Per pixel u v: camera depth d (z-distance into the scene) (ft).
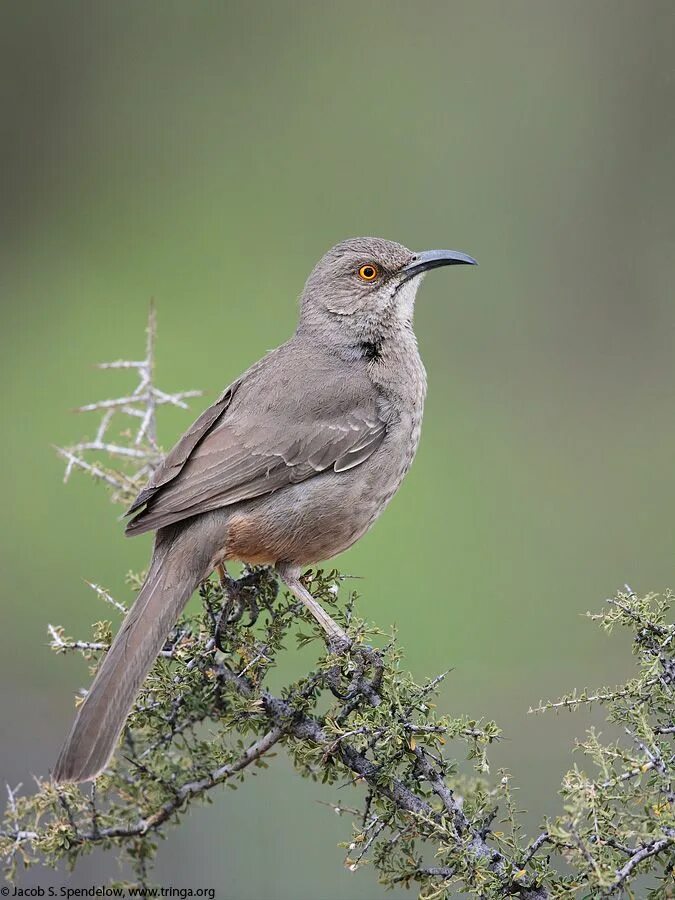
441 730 20.79
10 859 21.72
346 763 21.45
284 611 25.41
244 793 33.40
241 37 57.41
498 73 54.80
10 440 47.70
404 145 55.01
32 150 57.98
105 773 22.66
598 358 52.34
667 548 45.01
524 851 19.44
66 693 40.47
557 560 44.52
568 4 54.44
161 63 58.08
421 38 55.77
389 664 21.72
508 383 51.67
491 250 53.47
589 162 53.88
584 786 18.31
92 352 50.55
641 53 53.72
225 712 23.21
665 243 53.01
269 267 53.83
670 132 53.36
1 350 51.03
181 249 54.85
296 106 56.39
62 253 55.93
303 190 55.47
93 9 58.23
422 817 19.93
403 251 30.19
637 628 20.44
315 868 31.58
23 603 43.29
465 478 47.44
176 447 26.81
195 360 50.47
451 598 43.04
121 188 57.47
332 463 27.30
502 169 54.29
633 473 48.21
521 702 38.47
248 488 26.48
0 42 59.00
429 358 52.01
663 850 18.42
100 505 45.93
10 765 37.01
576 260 53.36
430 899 19.24
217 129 57.21
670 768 18.60
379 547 44.21
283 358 29.01
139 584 26.45
